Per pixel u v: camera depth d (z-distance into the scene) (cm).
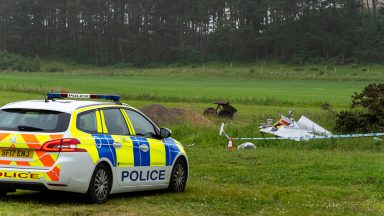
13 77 11056
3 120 1123
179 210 1128
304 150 2288
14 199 1186
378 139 2422
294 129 2608
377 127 2639
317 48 17375
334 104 5622
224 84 10850
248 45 18088
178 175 1361
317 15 17850
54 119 1109
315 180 1580
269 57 17750
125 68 18350
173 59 18738
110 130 1186
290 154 2120
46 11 19838
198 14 19212
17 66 16300
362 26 18125
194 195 1312
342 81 12475
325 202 1273
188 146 2433
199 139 2561
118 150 1177
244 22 18925
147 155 1253
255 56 17862
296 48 17250
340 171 1730
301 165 1839
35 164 1077
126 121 1238
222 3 19375
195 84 10594
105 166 1150
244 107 5162
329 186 1495
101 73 14575
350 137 2461
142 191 1336
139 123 1280
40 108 1123
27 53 19212
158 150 1288
